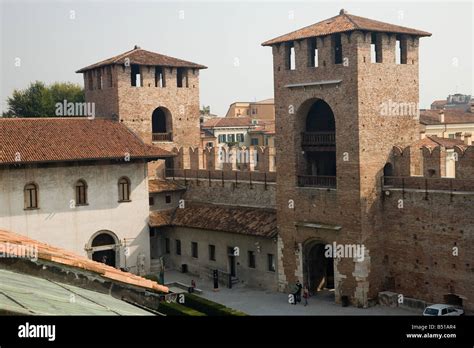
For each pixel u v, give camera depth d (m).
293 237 59.75
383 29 54.78
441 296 51.78
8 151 60.66
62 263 18.92
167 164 77.19
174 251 73.31
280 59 59.97
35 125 66.25
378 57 55.78
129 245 68.56
